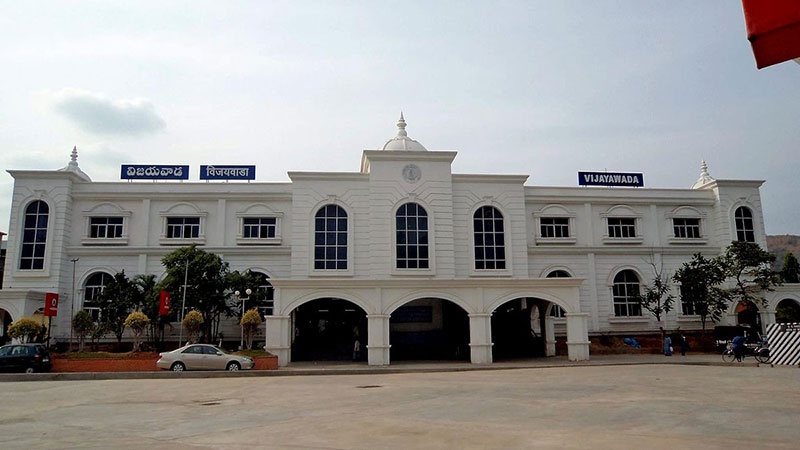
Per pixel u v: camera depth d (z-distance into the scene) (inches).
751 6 133.2
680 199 1612.9
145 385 771.4
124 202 1456.7
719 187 1600.6
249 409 513.3
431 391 647.1
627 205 1598.2
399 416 455.5
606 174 1641.2
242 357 994.7
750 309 1502.2
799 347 969.5
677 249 1577.3
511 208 1462.8
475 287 1144.8
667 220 1603.1
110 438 375.6
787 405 495.5
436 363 1152.2
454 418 441.7
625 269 1551.4
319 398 595.2
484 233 1445.6
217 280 1266.0
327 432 383.2
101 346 1323.8
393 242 1370.6
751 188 1616.6
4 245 2117.4
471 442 342.3
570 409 484.4
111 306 1250.6
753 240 1589.6
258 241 1454.2
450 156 1422.2
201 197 1462.8
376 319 1113.4
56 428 420.2
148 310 1290.6
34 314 1295.5
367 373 974.4
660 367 990.4
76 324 1136.2
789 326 1010.7
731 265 1407.5
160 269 1409.9
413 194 1400.1
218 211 1465.3
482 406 511.5
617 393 602.5
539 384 714.8
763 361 1052.5
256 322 1171.9
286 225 1476.4
